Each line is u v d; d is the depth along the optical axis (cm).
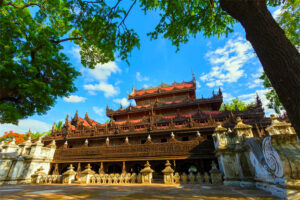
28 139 1717
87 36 668
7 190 783
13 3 754
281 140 486
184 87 3291
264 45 234
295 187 419
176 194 604
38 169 1458
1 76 551
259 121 1780
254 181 763
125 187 880
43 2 815
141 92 3853
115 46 612
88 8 551
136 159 1689
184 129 2012
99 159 1795
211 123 1961
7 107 607
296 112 203
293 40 1084
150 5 537
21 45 670
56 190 759
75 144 2453
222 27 613
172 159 1590
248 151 819
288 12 1022
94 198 520
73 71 837
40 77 716
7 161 1358
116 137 2222
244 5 251
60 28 898
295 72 210
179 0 497
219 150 1034
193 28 591
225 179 962
